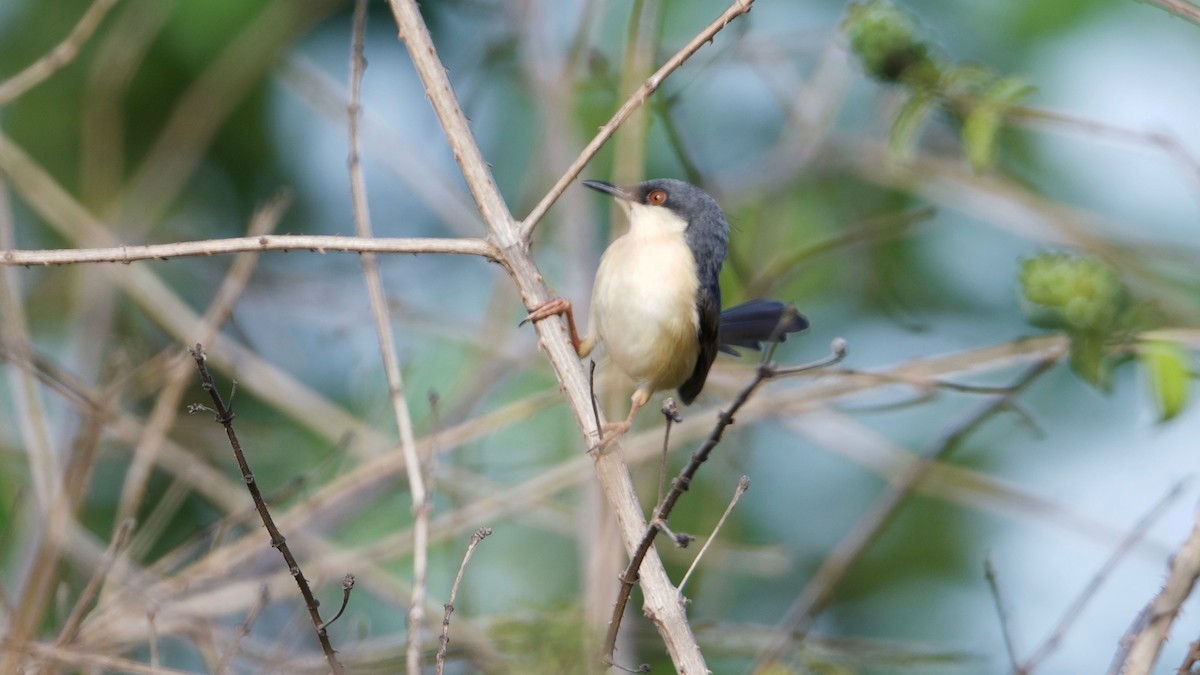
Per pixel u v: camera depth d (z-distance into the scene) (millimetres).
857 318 15031
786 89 13891
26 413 9242
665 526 5961
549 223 13047
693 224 9156
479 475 11359
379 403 11984
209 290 14711
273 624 10789
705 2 14227
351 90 8414
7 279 9422
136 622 8969
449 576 10906
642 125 10992
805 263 14211
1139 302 8734
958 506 14938
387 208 15711
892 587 14711
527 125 15312
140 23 14148
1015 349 10438
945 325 15109
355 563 9961
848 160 13664
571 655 9281
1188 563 6613
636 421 11625
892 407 10703
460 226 12875
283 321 13641
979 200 12750
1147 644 6535
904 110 9266
